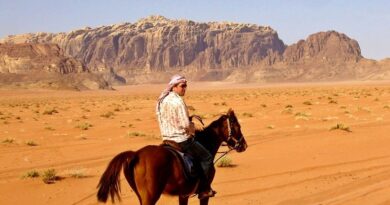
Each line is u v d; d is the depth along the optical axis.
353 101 59.88
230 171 17.66
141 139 26.84
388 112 41.22
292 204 13.48
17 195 14.55
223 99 80.19
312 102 59.81
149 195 9.55
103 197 9.32
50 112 53.97
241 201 13.84
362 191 14.72
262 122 34.25
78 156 21.50
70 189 15.19
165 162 9.71
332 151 21.66
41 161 20.41
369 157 20.27
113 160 9.50
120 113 51.00
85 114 51.81
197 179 10.25
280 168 18.16
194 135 10.47
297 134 27.20
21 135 30.47
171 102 10.06
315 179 16.45
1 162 20.23
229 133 11.09
